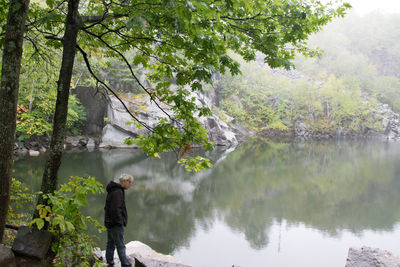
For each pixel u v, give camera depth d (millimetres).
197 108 4109
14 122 2674
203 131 4129
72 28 3078
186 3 2213
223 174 21156
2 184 2637
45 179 3029
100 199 13133
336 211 14156
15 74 2627
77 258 3174
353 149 41750
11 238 3602
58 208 2686
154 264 3791
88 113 32938
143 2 3076
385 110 80188
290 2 3961
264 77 80438
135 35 3900
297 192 17266
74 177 3025
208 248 9562
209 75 3150
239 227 11531
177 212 12734
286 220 12695
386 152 38469
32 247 2816
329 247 10203
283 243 10281
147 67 4527
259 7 3188
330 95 71938
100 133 32906
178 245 9672
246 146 40312
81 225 3092
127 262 3906
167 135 4184
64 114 3074
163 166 22344
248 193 16594
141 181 17531
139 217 11906
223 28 3402
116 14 3439
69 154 25094
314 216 13359
